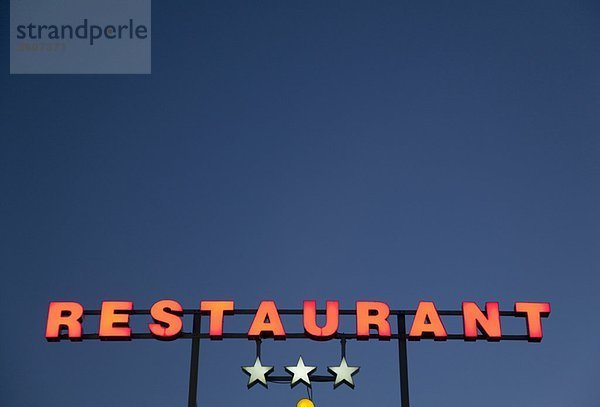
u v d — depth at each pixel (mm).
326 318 27016
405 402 26219
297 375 26141
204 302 27250
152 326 26953
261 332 26922
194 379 26312
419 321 27078
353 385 26234
